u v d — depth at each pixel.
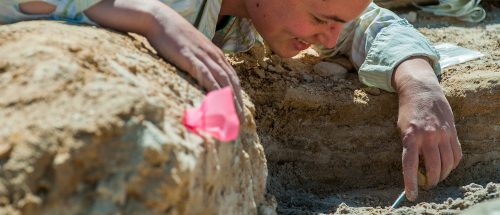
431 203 2.75
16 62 1.81
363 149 3.13
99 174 1.63
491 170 3.13
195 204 1.75
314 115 3.12
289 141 3.11
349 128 3.12
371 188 3.10
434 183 2.79
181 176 1.68
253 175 2.17
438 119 2.83
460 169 3.11
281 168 3.06
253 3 2.83
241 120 2.10
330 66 3.33
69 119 1.66
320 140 3.11
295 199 2.89
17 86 1.75
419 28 4.11
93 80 1.77
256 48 3.27
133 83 1.83
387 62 3.11
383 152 3.13
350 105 3.10
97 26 2.21
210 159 1.82
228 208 1.94
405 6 4.40
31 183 1.59
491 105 3.13
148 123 1.71
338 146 3.12
